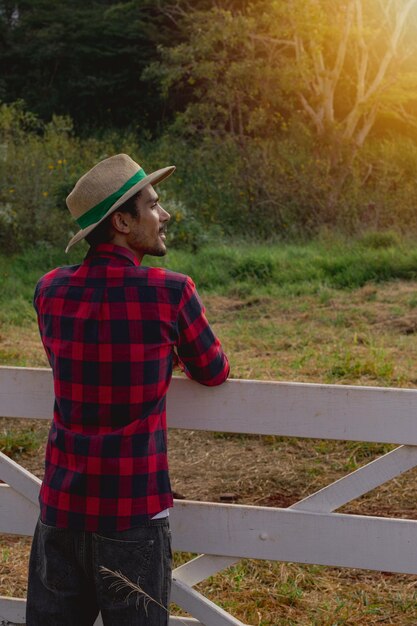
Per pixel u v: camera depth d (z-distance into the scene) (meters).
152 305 2.11
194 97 18.92
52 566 2.14
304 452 4.90
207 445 5.09
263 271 9.93
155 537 2.09
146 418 2.10
